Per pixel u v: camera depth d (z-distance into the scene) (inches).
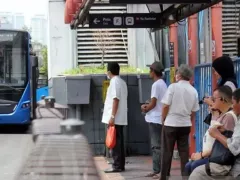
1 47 981.2
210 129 283.4
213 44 625.6
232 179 275.9
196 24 668.1
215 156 281.4
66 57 1168.2
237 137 270.7
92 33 1168.2
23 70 986.1
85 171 136.9
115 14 658.2
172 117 407.5
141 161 588.4
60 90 642.2
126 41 1171.9
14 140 828.6
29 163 142.3
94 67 987.9
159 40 910.4
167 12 637.9
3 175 520.1
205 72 481.1
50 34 1164.5
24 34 991.6
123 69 841.5
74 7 547.2
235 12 641.6
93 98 635.5
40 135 145.4
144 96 622.5
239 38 608.1
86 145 144.0
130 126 640.4
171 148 410.6
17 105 975.6
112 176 488.4
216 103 311.3
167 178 414.3
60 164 137.9
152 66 464.1
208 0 474.0
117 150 509.0
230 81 341.4
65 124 146.1
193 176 289.9
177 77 417.4
